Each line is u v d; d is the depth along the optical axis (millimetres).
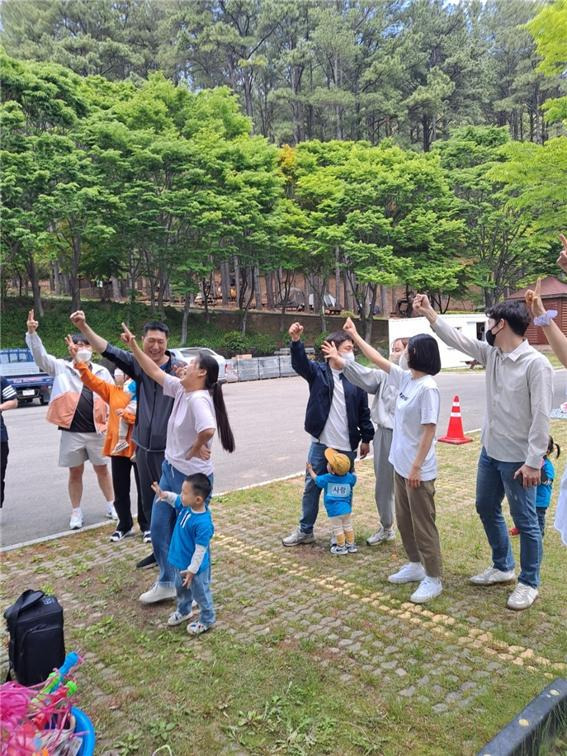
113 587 3867
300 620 3346
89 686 2754
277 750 2307
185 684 2756
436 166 28438
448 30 46438
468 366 24188
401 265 27125
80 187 21719
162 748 2330
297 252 28797
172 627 3318
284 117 43625
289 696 2637
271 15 38750
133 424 4566
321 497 5836
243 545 4551
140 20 41812
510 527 4867
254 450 8289
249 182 26875
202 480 3139
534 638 3092
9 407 4906
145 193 23391
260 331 31781
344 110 39594
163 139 24031
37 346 4812
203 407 3277
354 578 3912
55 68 22297
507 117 45812
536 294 2945
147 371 3494
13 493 6340
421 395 3457
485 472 3553
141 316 28188
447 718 2445
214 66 40719
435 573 3568
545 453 3188
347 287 38594
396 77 39781
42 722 1920
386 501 4484
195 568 3094
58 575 4070
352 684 2717
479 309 36312
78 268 27672
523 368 3240
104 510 5668
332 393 4266
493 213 28234
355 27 43031
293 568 4098
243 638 3160
